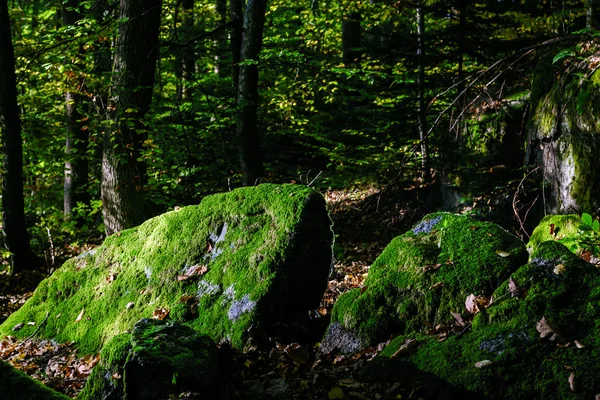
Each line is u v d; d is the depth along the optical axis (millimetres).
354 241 11102
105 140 9938
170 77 14133
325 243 5492
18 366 5555
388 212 12211
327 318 5617
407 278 4598
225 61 14148
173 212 6371
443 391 3666
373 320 4516
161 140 11719
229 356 4676
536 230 6703
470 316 4172
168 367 3758
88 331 5953
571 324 3703
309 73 14430
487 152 10258
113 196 9883
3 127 10711
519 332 3775
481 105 10211
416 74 13164
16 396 2887
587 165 7727
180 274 5789
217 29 11297
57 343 6035
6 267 11188
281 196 5680
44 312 6410
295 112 14156
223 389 4055
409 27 15086
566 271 3967
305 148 14898
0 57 10453
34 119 14969
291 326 5164
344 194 14211
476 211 9797
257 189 5934
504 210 9516
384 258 4867
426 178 11906
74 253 12531
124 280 6125
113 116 9867
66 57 10805
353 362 4348
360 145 13562
